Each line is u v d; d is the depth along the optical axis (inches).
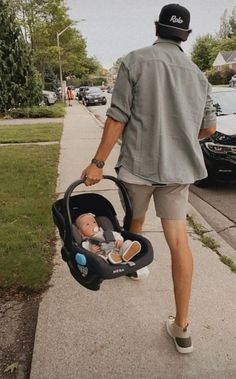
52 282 148.4
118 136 106.2
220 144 275.9
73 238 110.2
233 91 349.1
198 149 109.0
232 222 226.7
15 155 392.5
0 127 682.8
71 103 1568.7
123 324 125.5
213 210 248.4
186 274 110.9
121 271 103.0
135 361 111.0
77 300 137.7
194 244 182.9
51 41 1685.5
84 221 118.3
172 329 115.1
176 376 106.0
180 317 112.2
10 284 145.4
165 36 105.9
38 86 959.0
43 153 403.2
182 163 106.7
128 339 119.0
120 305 134.8
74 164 351.9
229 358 111.7
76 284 146.9
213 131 114.8
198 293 141.6
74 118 860.6
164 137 104.3
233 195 278.7
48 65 1919.3
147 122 103.8
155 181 105.8
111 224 122.7
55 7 1560.0
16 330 125.7
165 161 104.7
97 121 775.7
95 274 103.3
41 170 323.0
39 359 111.7
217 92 346.3
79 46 1894.7
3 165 341.1
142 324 125.3
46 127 660.1
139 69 102.2
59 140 505.0
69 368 108.8
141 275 146.3
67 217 107.6
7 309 135.1
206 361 110.7
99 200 126.3
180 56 105.3
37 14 1567.4
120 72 104.5
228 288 144.8
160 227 200.4
